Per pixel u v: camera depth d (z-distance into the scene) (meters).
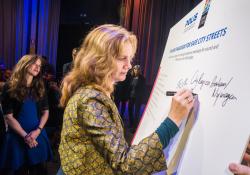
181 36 1.49
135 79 5.49
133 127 5.36
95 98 0.86
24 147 2.34
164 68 1.76
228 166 0.68
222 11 0.97
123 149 0.81
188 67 1.19
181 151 0.95
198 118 0.90
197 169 0.81
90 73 0.91
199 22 1.19
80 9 7.90
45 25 7.57
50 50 7.66
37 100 2.43
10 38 7.36
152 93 1.93
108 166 0.86
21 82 2.33
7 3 7.21
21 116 2.35
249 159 0.73
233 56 0.81
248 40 0.76
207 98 0.89
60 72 7.66
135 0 7.23
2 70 4.51
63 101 0.97
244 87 0.72
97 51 0.90
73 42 7.93
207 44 1.03
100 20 7.93
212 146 0.77
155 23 7.06
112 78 0.93
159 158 0.83
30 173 2.52
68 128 0.89
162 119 1.33
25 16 7.40
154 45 7.11
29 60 2.33
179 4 6.74
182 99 0.89
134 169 0.79
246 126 0.67
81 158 0.86
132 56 0.95
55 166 3.33
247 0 0.82
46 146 2.50
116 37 0.90
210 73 0.92
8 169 2.32
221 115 0.78
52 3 7.55
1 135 2.25
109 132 0.82
